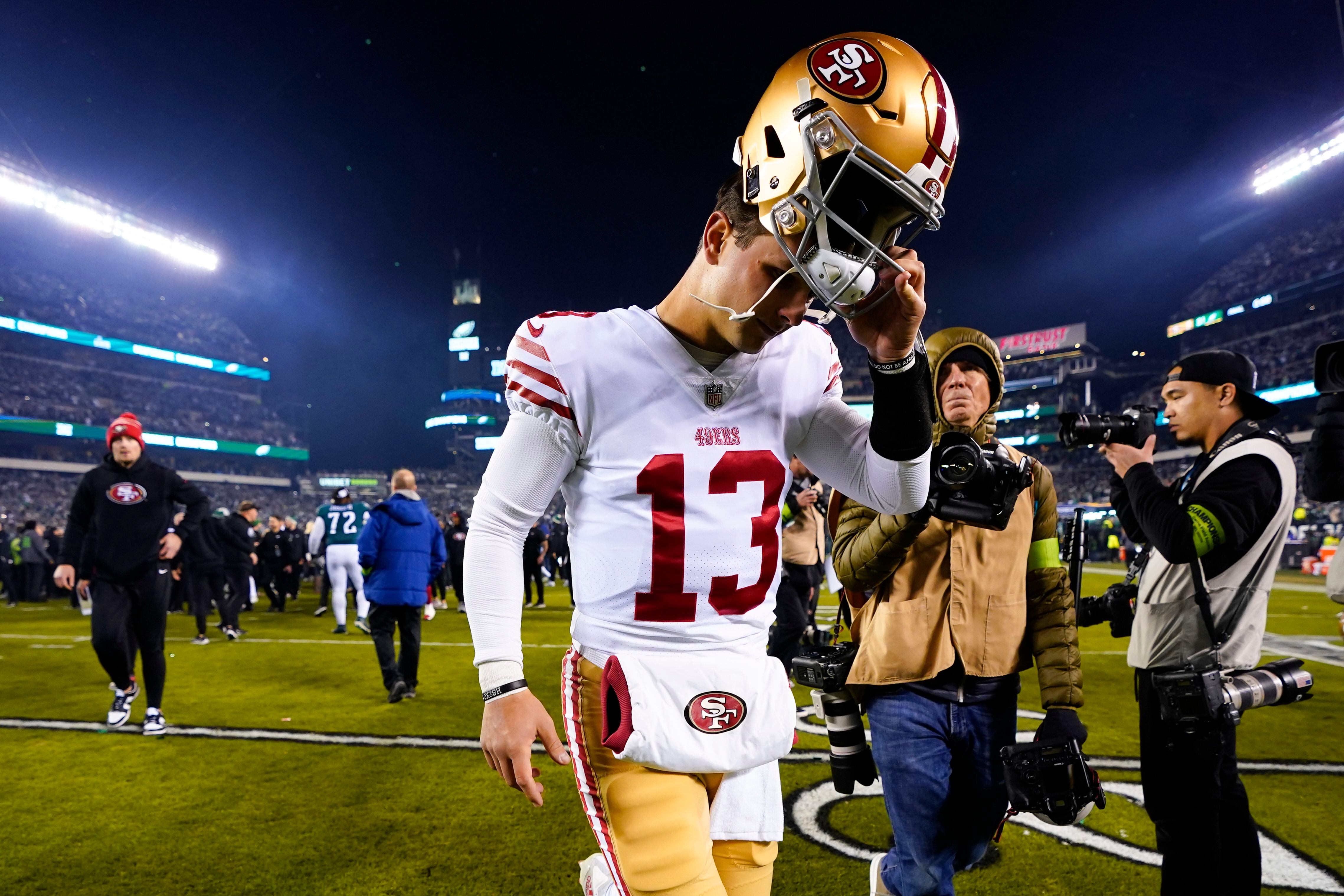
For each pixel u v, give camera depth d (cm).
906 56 110
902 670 190
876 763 196
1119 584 241
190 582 882
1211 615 203
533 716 124
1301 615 1062
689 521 127
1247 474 205
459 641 868
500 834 308
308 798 350
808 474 582
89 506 457
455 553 1261
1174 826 202
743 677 131
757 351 124
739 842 135
